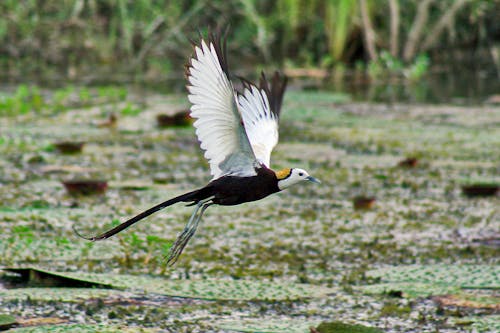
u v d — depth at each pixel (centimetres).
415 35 2956
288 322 836
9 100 2070
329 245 1134
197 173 1511
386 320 855
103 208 1263
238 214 1281
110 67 3030
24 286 938
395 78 2827
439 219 1271
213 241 1137
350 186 1459
